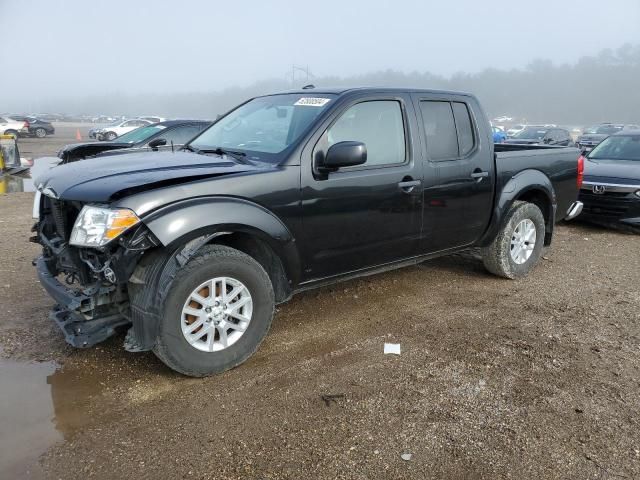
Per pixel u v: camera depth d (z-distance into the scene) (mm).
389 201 4184
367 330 4168
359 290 5090
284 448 2689
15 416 2945
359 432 2822
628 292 5160
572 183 5977
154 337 3111
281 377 3408
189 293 3191
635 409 3080
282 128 4035
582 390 3273
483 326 4258
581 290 5207
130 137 9672
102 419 2938
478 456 2641
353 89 4152
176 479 2461
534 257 5598
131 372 3469
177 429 2848
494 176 5051
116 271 3051
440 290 5137
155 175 3242
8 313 4355
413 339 4000
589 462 2607
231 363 3443
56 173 3623
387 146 4238
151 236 3033
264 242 3533
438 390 3252
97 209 3027
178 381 3359
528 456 2645
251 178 3445
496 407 3074
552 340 3996
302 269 3830
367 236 4125
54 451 2650
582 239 7582
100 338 3182
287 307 4641
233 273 3355
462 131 4820
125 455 2629
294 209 3641
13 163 13758
